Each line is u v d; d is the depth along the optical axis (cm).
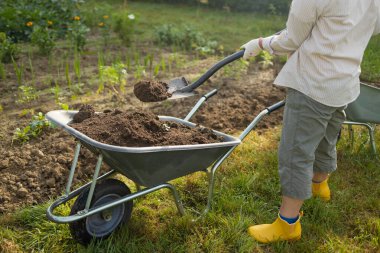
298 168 237
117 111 257
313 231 269
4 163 314
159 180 239
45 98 430
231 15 801
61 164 317
